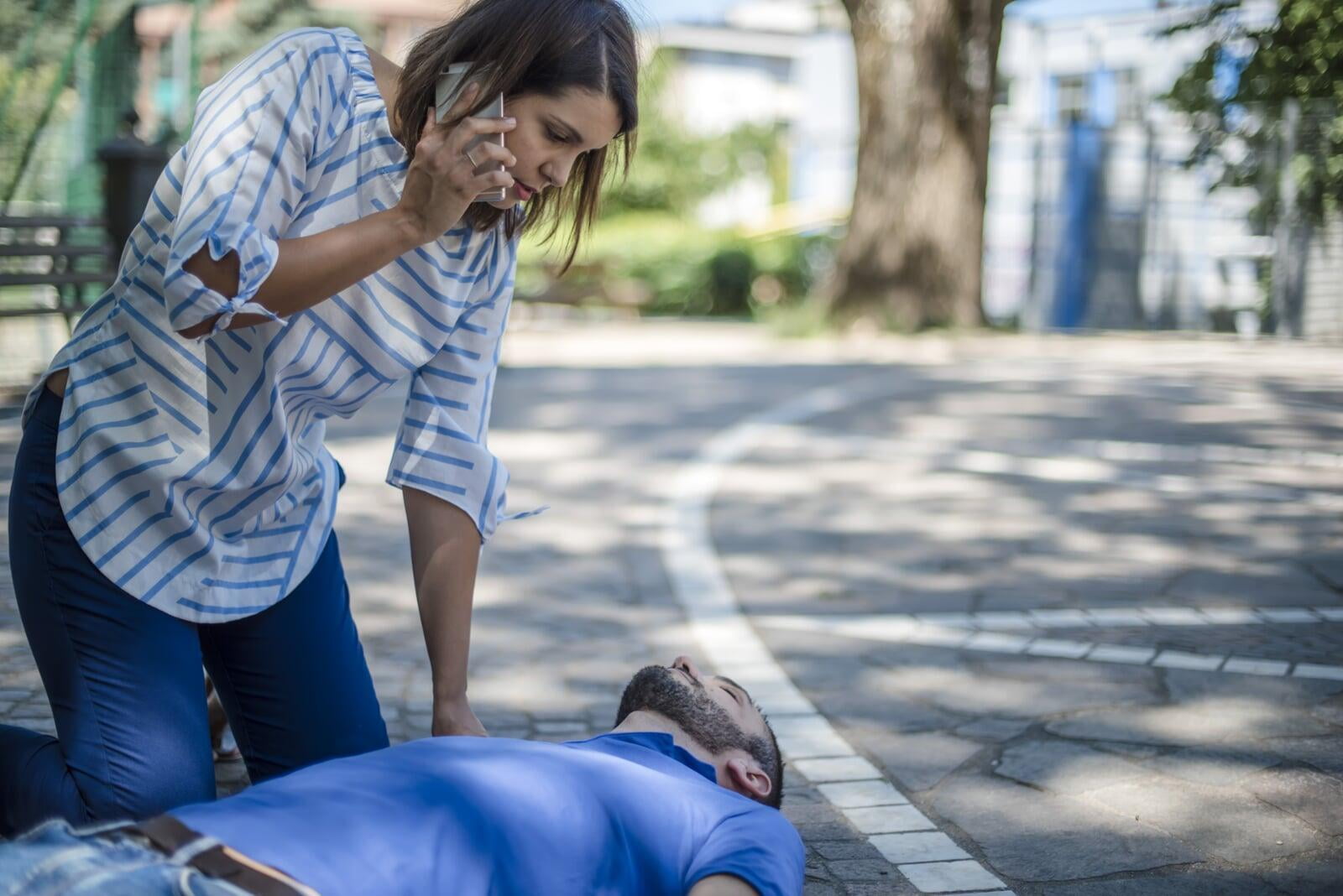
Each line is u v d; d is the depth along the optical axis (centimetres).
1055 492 689
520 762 195
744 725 235
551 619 470
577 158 225
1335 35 1151
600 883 189
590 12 200
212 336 209
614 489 701
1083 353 1327
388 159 209
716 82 3647
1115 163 1595
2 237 955
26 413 220
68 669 213
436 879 174
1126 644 438
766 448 820
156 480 212
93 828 167
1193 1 1221
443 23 207
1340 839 293
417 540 245
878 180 1530
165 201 204
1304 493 677
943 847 291
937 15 1505
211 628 235
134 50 1123
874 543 588
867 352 1382
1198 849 288
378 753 195
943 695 392
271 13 2031
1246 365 1191
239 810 172
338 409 231
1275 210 1333
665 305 2098
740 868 190
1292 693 388
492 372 247
